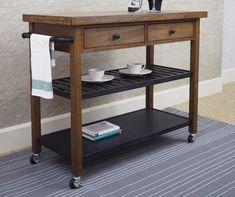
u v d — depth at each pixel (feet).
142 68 7.50
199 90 11.09
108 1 8.39
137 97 9.46
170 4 9.70
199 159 6.94
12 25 7.00
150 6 7.25
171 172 6.43
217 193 5.71
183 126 7.58
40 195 5.68
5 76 7.08
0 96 7.08
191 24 7.19
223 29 12.21
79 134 5.82
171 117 7.94
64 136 6.88
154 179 6.18
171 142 7.79
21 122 7.47
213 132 8.30
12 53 7.09
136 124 7.52
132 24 6.17
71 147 5.94
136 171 6.48
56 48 5.98
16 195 5.67
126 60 9.01
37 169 6.56
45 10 7.42
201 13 7.19
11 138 7.32
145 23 6.36
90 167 6.64
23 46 7.22
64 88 6.18
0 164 6.73
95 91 5.95
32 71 6.03
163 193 5.72
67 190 5.84
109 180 6.16
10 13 6.93
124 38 6.11
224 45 12.51
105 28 5.82
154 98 9.83
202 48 10.88
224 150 7.34
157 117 7.97
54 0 7.52
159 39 6.66
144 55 9.37
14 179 6.19
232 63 13.03
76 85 5.64
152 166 6.68
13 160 6.91
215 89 11.61
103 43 5.83
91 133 6.66
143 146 7.59
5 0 6.82
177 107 10.18
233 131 8.36
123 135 6.92
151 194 5.69
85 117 8.42
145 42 6.44
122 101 9.15
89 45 5.67
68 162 6.84
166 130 7.25
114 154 7.19
